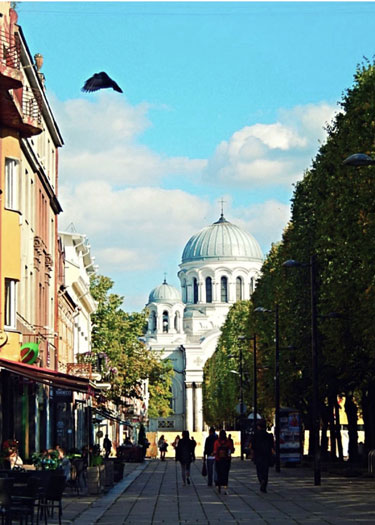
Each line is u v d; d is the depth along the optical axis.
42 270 64.19
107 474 51.66
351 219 53.88
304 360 75.38
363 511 35.84
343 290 56.25
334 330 60.94
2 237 47.66
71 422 81.88
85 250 106.69
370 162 35.53
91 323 115.31
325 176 63.72
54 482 28.83
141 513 36.53
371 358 59.78
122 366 112.69
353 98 58.09
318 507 37.91
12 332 48.16
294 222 77.12
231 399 155.12
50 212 70.81
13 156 48.56
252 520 33.19
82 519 33.69
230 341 162.38
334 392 72.44
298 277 75.81
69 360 88.06
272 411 119.56
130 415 133.38
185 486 54.72
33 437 58.41
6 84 43.44
